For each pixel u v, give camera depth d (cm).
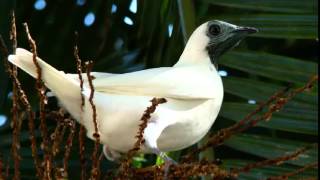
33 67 691
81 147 654
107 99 718
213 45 831
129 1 1023
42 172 646
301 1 816
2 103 878
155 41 921
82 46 1010
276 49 1030
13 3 878
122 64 1004
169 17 907
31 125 641
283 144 773
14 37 651
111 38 1025
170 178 662
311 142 837
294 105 782
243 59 811
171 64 902
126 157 652
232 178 659
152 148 714
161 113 738
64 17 1013
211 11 920
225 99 888
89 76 621
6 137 874
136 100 726
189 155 682
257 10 861
